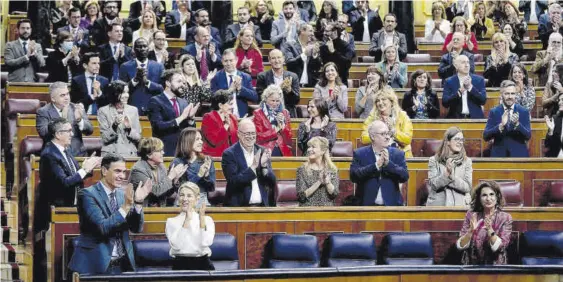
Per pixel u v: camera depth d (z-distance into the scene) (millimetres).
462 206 14422
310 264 13492
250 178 14281
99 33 21547
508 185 16125
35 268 14453
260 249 13984
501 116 17438
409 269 12508
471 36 23594
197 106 16359
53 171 14141
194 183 13250
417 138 18484
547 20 24500
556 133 17688
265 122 16672
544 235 14078
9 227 16562
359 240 13734
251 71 20266
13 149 18234
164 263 13094
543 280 12750
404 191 16516
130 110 16422
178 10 23875
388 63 20719
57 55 20359
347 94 19891
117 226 12266
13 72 20656
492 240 13469
